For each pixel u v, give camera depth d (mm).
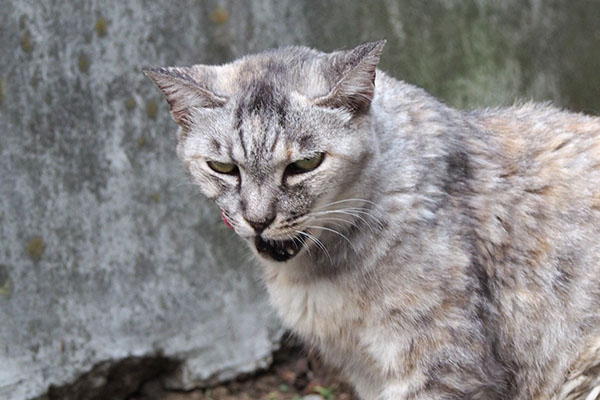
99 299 4484
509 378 3498
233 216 3115
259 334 4848
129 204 4504
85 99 4344
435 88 5031
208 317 4742
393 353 3311
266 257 3248
